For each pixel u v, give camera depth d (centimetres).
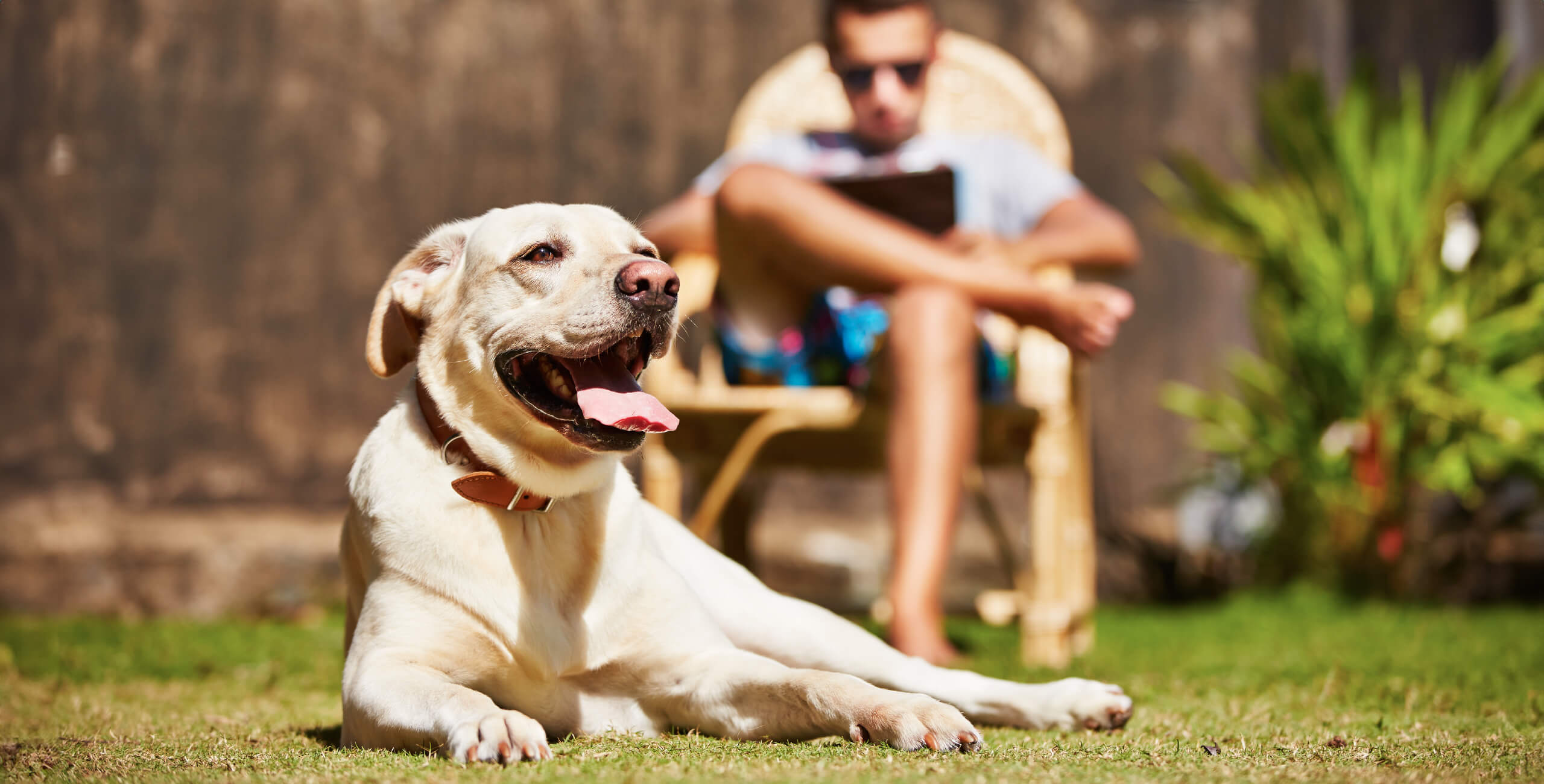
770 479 560
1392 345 530
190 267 557
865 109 425
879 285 343
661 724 211
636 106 616
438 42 588
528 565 201
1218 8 672
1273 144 596
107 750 188
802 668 227
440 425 206
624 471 221
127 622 439
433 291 216
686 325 499
